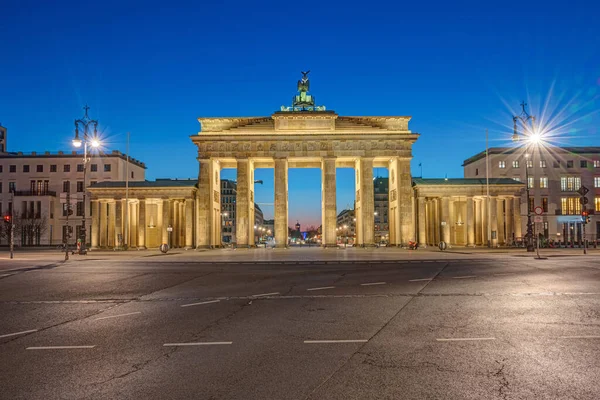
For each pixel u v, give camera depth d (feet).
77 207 328.49
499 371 27.22
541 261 115.55
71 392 24.17
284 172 231.09
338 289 63.87
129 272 92.38
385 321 41.70
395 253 168.45
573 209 309.83
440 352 31.37
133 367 28.45
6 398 23.35
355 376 26.48
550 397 23.21
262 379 26.07
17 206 326.44
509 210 245.86
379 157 233.55
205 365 28.76
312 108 248.52
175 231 262.26
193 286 68.90
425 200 255.91
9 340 35.60
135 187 248.32
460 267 98.94
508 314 44.65
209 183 233.14
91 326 40.63
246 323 41.45
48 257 152.87
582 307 48.37
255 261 121.19
